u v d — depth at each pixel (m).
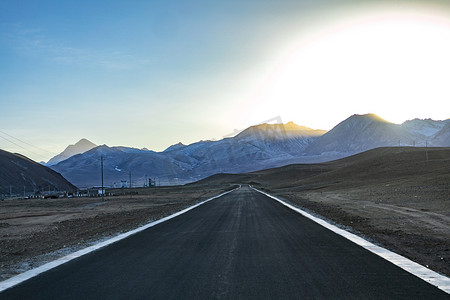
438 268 8.46
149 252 11.10
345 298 6.23
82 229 21.59
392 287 6.79
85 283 7.64
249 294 6.57
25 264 10.21
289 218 20.39
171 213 27.59
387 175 85.56
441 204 26.22
